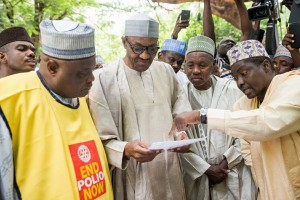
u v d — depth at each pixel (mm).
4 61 2770
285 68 3529
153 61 2553
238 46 2246
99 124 2162
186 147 2174
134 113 2328
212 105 2977
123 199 2326
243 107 2420
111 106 2301
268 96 2146
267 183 2150
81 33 1692
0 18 6383
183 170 2887
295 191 2094
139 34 2221
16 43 2740
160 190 2344
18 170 1602
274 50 3709
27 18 7215
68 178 1639
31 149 1626
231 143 2918
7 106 1608
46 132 1658
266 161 2148
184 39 7789
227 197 2871
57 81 1730
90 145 1856
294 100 1976
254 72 2191
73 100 1900
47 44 1700
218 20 7898
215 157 2877
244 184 2889
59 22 1782
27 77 1721
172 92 2559
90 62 1756
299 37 2711
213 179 2850
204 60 2918
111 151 2121
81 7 8625
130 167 2334
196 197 2877
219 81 3078
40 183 1600
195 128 2938
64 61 1691
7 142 1568
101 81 2309
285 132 2002
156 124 2357
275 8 3818
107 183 1911
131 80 2379
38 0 7617
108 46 10820
